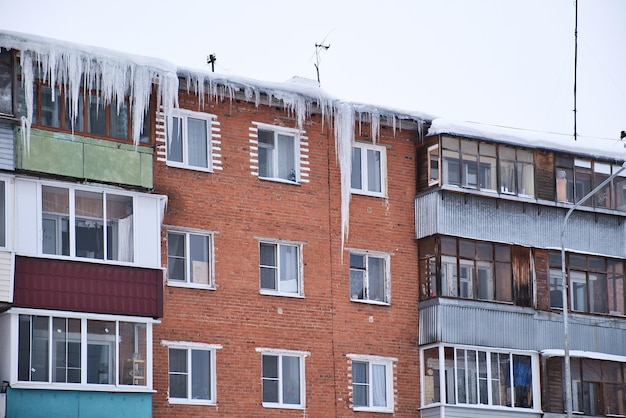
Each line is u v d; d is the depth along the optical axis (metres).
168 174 49.03
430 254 53.69
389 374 52.53
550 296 55.94
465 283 53.94
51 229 45.31
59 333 44.66
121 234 46.41
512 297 54.78
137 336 46.00
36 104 45.72
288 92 51.62
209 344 48.75
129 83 47.34
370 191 53.84
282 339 50.34
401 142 54.72
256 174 51.00
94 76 46.91
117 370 45.34
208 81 49.88
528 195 56.06
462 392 52.91
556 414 54.59
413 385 52.91
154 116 48.12
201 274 49.41
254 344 49.69
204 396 48.53
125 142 47.00
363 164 53.88
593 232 57.44
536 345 54.91
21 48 45.34
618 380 56.53
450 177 54.25
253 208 50.66
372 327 52.50
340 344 51.62
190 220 49.25
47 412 43.84
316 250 51.81
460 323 53.22
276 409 49.69
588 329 56.28
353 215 53.06
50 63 45.91
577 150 57.38
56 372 44.34
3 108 44.91
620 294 57.66
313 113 52.66
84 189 46.00
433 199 53.81
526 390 54.50
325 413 50.69
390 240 53.66
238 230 50.19
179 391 48.06
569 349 55.56
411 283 53.75
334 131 53.03
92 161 46.19
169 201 48.94
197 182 49.66
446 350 53.00
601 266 57.41
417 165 54.88
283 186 51.53
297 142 52.28
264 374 49.97
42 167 45.16
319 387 50.78
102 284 45.56
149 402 45.72
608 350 56.56
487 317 53.91
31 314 44.16
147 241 46.75
